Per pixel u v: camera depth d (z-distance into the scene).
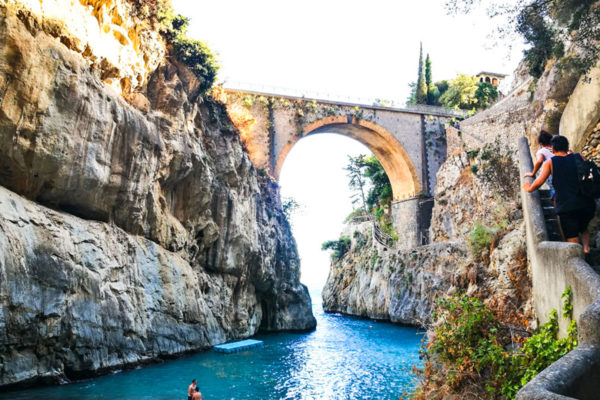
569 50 12.05
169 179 26.16
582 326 4.01
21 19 17.45
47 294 16.28
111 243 20.56
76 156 18.89
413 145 51.88
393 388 20.16
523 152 10.77
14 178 17.25
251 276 35.62
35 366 16.09
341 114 48.72
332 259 65.12
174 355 23.38
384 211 60.69
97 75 20.94
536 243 7.53
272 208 42.69
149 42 25.70
